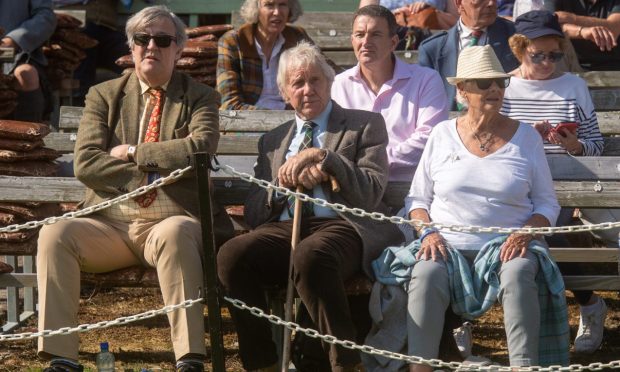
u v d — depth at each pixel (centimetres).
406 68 1130
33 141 1117
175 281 935
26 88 1589
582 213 1159
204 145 994
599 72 1383
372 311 940
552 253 1021
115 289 1375
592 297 1112
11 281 1049
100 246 975
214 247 869
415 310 909
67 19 1725
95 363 1080
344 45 1577
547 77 1157
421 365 896
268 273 959
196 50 1545
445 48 1293
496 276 916
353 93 1137
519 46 1155
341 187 974
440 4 1564
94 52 1931
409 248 948
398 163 1091
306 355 981
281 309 1010
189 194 993
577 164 1097
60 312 938
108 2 1948
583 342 1109
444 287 914
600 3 1495
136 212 990
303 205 982
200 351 927
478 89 967
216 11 2025
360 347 874
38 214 1084
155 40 1018
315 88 1013
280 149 1029
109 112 1034
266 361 938
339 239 941
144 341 1170
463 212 959
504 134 981
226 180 1105
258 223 1016
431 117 1108
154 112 1030
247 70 1361
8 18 1620
